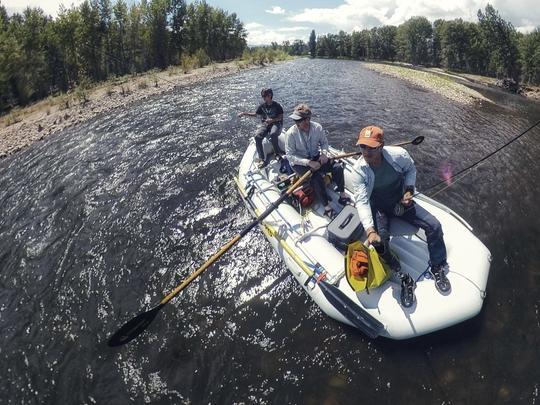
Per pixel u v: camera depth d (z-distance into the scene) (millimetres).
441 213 4930
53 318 4891
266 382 3787
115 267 5680
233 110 13781
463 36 45219
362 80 23172
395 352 3910
